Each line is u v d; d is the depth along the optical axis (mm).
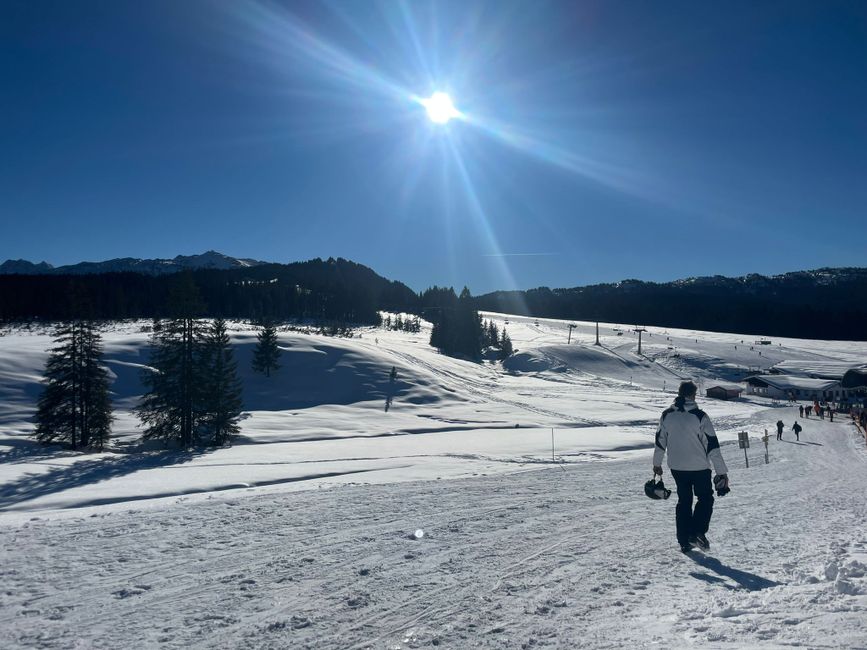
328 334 120875
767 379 108000
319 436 48156
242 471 25516
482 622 4012
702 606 4148
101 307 129875
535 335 173375
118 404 58594
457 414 63969
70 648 3613
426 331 180250
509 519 7539
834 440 35562
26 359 61125
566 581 4953
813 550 6020
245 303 165250
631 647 3412
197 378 43250
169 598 4516
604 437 44344
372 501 8742
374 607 4336
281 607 4332
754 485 12438
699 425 6047
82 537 6375
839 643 3232
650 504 8852
